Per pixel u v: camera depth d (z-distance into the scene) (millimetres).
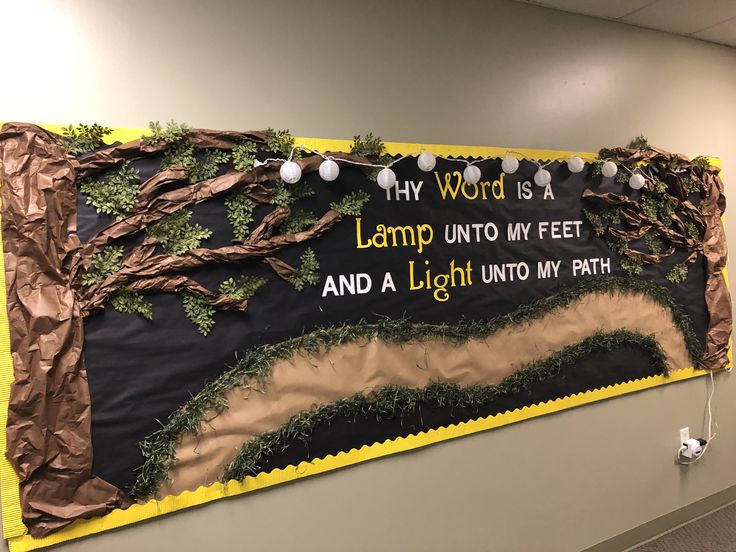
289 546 1388
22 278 1102
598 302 1923
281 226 1374
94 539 1164
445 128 1655
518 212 1761
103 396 1169
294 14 1412
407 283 1548
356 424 1461
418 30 1604
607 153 1980
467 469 1674
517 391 1739
